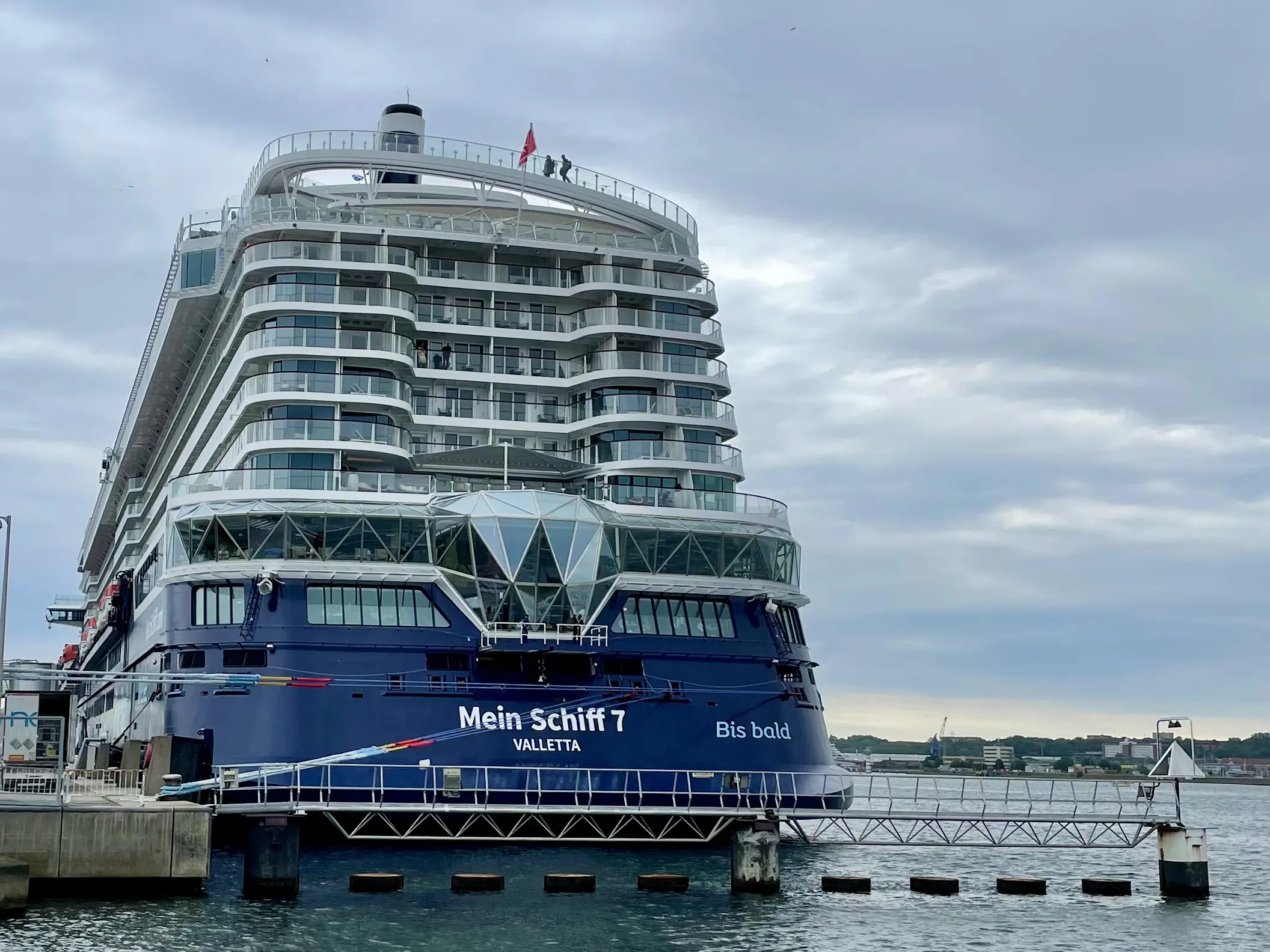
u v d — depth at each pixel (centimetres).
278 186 7694
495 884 4897
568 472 7194
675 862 5709
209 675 5731
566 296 7412
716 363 7481
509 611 6072
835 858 6531
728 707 6231
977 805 10906
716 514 6831
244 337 7112
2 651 5450
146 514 10781
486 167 7506
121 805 4712
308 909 4475
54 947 3856
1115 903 5303
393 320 6944
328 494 6431
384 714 5841
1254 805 19838
